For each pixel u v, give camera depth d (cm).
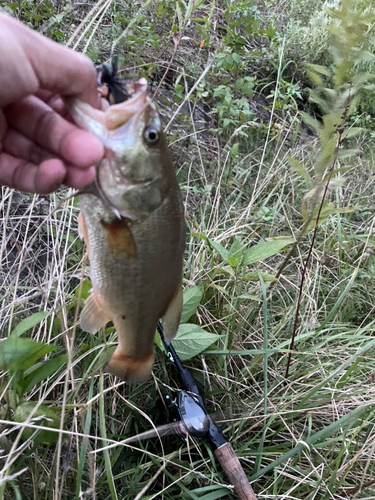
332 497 43
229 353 50
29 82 27
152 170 30
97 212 31
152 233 31
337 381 55
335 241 79
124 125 29
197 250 64
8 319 46
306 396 49
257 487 47
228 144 80
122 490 43
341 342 63
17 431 38
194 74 89
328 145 46
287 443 48
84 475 42
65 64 28
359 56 42
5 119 32
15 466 37
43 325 48
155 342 47
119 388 49
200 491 43
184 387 47
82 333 50
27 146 33
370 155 93
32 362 34
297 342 60
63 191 59
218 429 46
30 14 65
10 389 38
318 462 49
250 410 51
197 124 89
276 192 82
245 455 47
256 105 108
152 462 44
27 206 58
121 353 36
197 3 62
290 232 75
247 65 108
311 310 64
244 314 60
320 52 114
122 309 33
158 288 33
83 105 29
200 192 73
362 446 49
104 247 32
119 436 45
